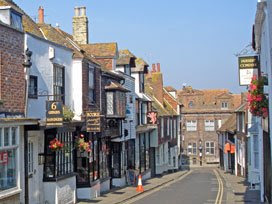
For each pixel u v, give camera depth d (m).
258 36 20.56
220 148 67.75
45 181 18.34
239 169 45.19
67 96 21.38
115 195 25.19
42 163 18.31
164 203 22.33
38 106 17.94
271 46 15.27
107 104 27.05
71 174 20.34
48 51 19.06
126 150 33.06
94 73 24.70
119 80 30.27
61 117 16.45
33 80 17.73
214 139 82.44
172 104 63.94
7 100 15.15
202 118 83.25
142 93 39.81
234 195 26.05
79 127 21.20
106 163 28.38
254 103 16.81
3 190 14.31
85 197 22.84
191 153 83.38
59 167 19.09
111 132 27.19
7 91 15.16
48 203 18.34
